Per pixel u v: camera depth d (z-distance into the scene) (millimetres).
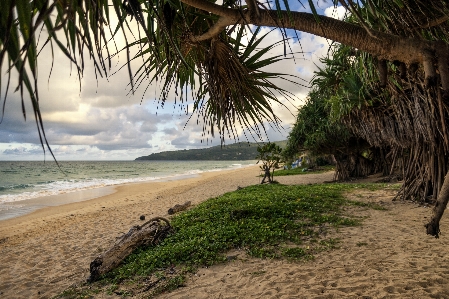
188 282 5129
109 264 6125
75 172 59469
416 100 6625
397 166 18703
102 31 974
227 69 2314
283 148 21281
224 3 1985
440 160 8797
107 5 1060
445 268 4828
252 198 11008
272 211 8680
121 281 5543
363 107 9969
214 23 2033
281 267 5355
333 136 18156
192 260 5902
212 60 2285
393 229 7090
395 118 9719
